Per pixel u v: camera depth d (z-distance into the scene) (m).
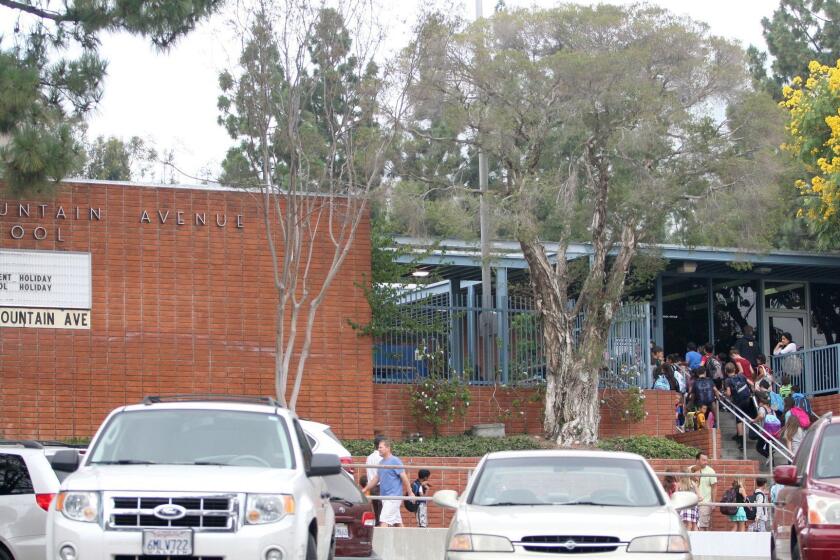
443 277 34.88
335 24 25.08
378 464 20.98
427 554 19.88
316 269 27.20
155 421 12.59
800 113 31.77
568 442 27.56
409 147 26.72
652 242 28.25
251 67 24.83
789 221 40.22
